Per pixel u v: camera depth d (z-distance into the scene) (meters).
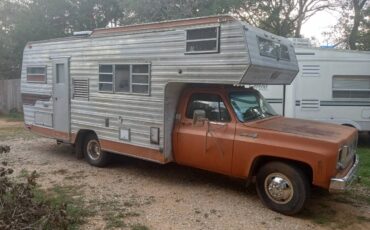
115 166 8.09
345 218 5.46
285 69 6.87
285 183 5.48
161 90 6.56
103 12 22.84
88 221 5.18
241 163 5.86
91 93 7.93
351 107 10.65
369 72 10.53
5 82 20.22
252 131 5.77
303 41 10.89
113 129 7.53
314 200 6.16
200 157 6.32
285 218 5.40
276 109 10.66
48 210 3.93
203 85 6.54
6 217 3.76
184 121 6.57
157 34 6.58
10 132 13.11
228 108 6.12
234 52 5.59
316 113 10.61
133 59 7.02
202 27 5.92
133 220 5.25
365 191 6.63
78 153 8.48
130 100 7.12
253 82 5.96
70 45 8.34
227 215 5.46
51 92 8.92
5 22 21.08
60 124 8.77
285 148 5.40
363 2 18.61
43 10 21.31
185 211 5.59
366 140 11.88
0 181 4.02
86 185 6.78
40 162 8.47
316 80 10.53
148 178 7.22
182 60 6.23
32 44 9.51
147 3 16.67
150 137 6.80
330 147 5.11
